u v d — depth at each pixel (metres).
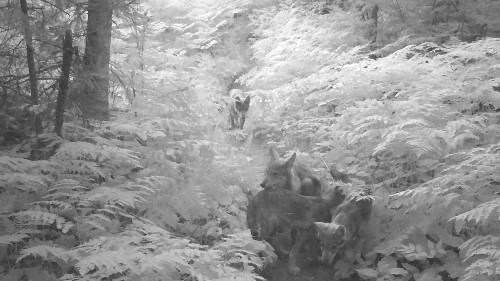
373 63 10.76
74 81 7.24
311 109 11.19
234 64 15.57
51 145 6.84
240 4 19.23
